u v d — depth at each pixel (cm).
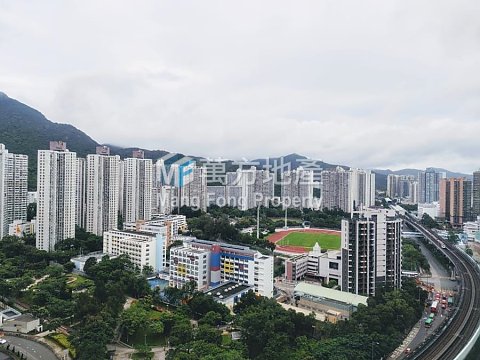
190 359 13200
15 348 15925
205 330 15388
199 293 19375
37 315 18300
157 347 16188
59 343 16162
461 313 19688
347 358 13912
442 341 16375
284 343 15162
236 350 14325
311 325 17138
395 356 15500
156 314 19075
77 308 17612
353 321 16912
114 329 16250
